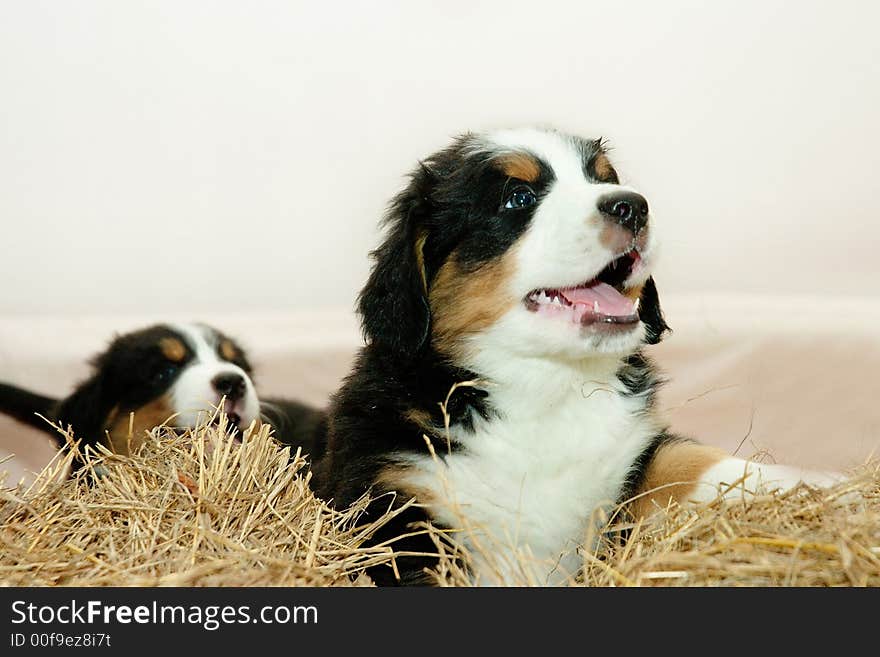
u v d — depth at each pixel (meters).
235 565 0.95
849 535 0.93
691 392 1.33
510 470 1.04
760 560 0.92
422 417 1.04
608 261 1.02
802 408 1.33
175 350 1.28
